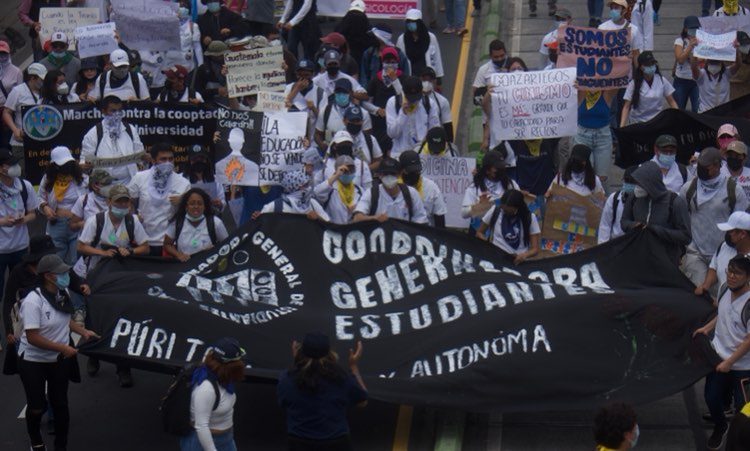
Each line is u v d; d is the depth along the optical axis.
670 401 18.80
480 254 19.03
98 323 17.41
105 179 20.56
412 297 18.47
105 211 19.80
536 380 17.19
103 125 22.75
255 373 16.81
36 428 17.14
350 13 28.38
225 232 19.59
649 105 25.97
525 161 23.88
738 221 17.77
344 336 17.77
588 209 21.08
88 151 22.78
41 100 25.58
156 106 24.05
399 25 34.41
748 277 16.44
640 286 18.44
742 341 16.52
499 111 23.62
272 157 22.33
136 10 27.23
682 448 17.47
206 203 19.30
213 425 15.09
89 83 26.06
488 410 17.08
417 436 18.11
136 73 25.86
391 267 18.83
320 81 25.53
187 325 17.39
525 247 19.95
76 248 21.72
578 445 17.56
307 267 18.81
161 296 17.81
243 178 22.36
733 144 20.78
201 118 24.09
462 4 33.72
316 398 14.72
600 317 17.66
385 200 20.30
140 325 17.38
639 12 29.47
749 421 11.23
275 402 18.97
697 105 28.34
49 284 16.67
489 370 17.22
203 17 30.27
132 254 18.88
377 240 19.08
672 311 17.59
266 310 18.09
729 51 26.41
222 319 17.56
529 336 17.53
